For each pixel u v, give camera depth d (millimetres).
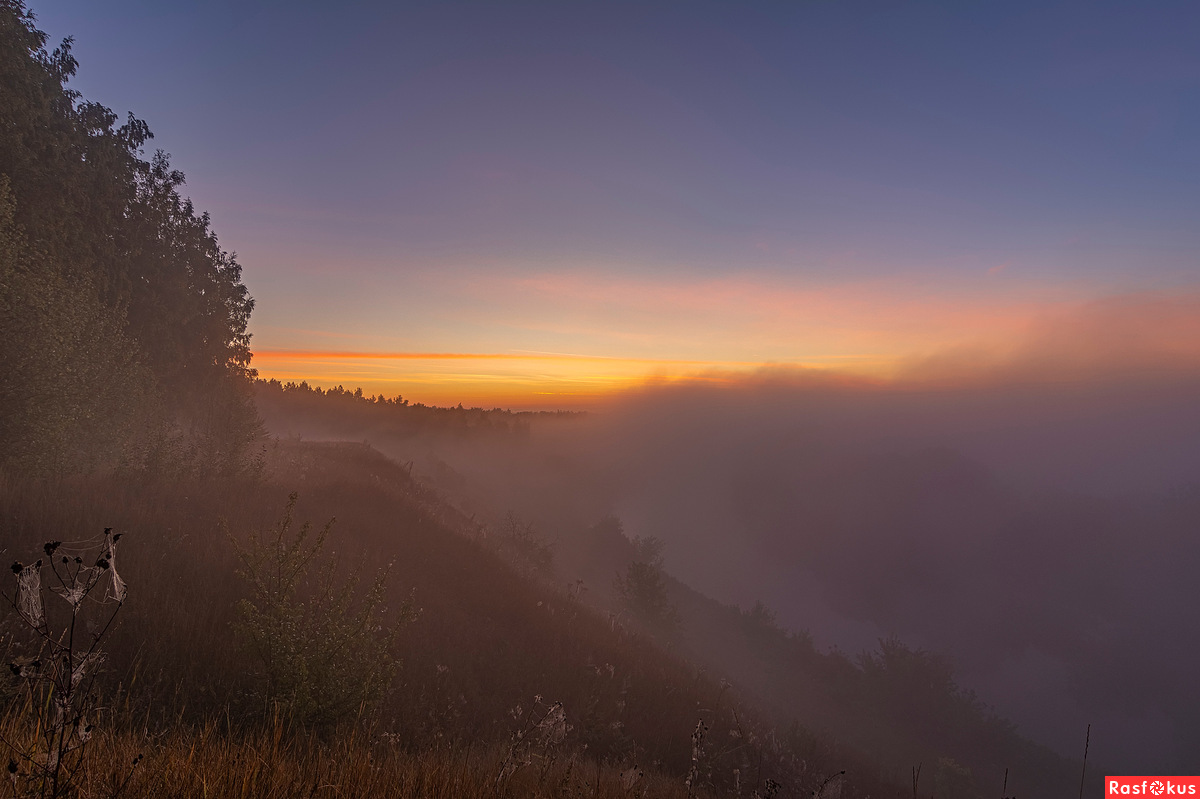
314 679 5871
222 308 28750
